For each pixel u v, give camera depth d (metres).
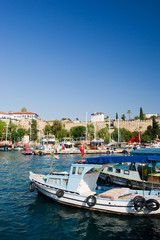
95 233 10.10
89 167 13.44
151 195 12.49
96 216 11.92
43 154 53.19
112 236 9.83
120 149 64.12
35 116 150.00
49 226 10.80
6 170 28.02
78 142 78.38
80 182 13.59
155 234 10.07
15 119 136.75
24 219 11.62
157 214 11.40
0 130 91.88
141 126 105.44
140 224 11.01
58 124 111.12
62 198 13.74
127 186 17.94
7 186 18.78
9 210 12.91
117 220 11.43
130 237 9.77
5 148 74.31
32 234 9.91
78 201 13.01
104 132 93.88
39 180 15.99
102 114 144.00
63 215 12.14
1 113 136.38
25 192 16.84
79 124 120.69
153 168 16.69
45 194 15.07
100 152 60.81
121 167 20.36
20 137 101.62
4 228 10.47
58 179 14.65
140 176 17.14
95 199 12.34
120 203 11.82
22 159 43.03
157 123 97.25
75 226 10.79
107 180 19.34
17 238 9.49
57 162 38.12
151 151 18.58
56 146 59.88
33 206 13.59
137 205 11.30
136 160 13.16
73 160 41.44
